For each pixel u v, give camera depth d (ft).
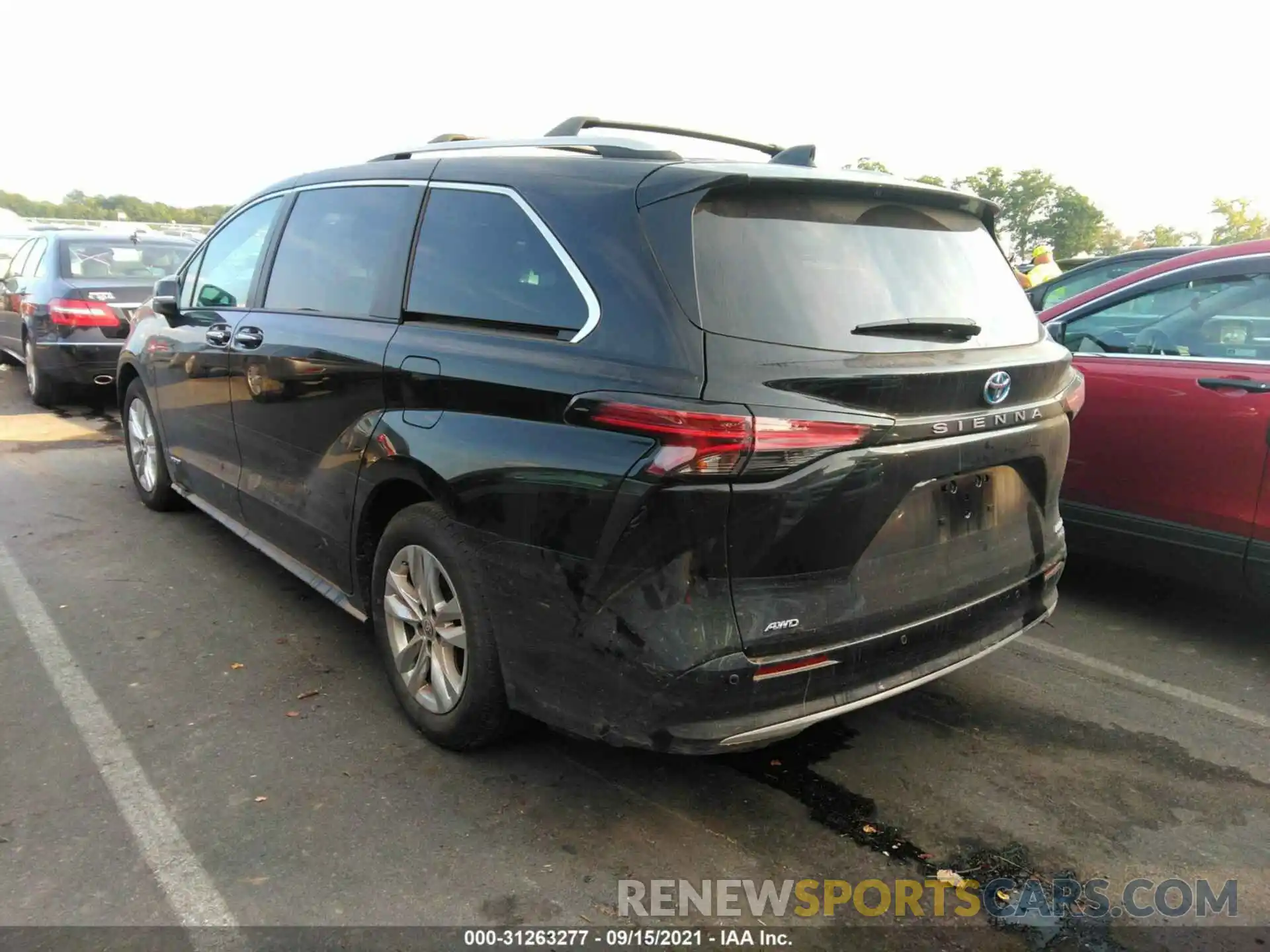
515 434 8.47
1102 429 13.92
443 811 9.04
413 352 9.77
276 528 12.98
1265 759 10.50
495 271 9.37
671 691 7.56
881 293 8.59
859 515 7.87
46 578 14.70
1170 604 15.17
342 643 12.67
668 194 8.13
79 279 27.48
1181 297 13.65
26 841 8.43
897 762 10.25
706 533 7.36
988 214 10.44
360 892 7.92
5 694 11.07
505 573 8.66
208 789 9.27
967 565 9.16
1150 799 9.67
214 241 15.43
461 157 10.46
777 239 8.25
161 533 17.04
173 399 15.79
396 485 10.20
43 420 27.37
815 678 7.95
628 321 7.93
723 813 9.21
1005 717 11.35
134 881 7.97
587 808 9.19
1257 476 12.35
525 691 8.75
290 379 11.81
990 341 9.37
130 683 11.41
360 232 11.47
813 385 7.53
